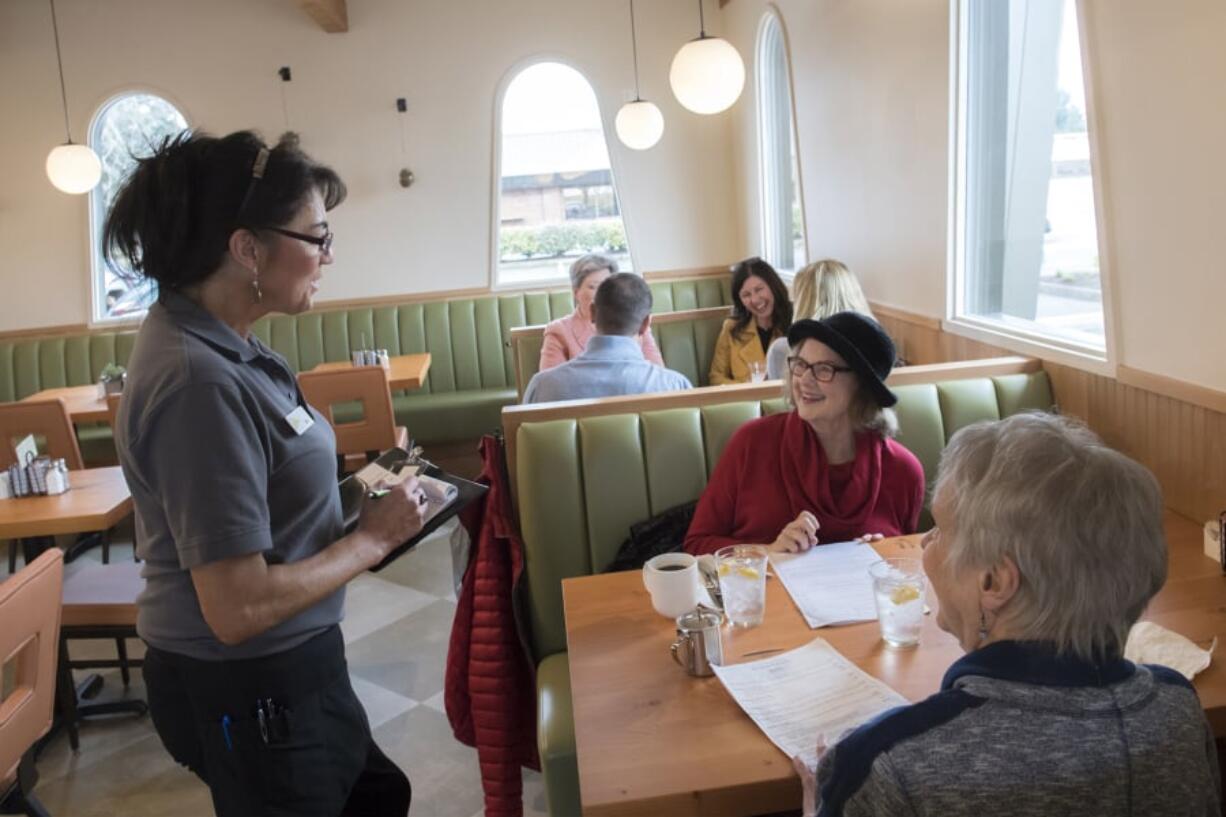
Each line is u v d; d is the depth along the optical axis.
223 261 1.24
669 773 1.14
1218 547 1.69
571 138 6.48
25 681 1.82
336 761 1.45
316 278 1.34
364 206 6.39
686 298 6.28
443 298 6.48
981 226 3.21
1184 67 1.90
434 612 3.55
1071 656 0.86
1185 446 2.02
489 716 2.07
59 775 2.60
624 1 6.25
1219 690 1.24
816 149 4.55
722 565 1.53
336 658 1.45
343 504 1.61
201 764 1.40
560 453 2.22
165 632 1.32
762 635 1.48
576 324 4.09
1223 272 1.86
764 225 5.90
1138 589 0.86
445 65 6.25
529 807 2.32
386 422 4.10
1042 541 0.84
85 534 4.60
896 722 0.86
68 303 6.27
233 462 1.20
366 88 6.24
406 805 1.74
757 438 2.00
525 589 2.18
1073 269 2.63
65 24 6.03
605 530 2.22
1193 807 0.84
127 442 1.22
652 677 1.38
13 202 6.16
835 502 1.94
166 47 6.10
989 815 0.81
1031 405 2.45
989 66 3.07
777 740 1.18
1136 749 0.82
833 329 1.89
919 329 3.50
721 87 4.34
